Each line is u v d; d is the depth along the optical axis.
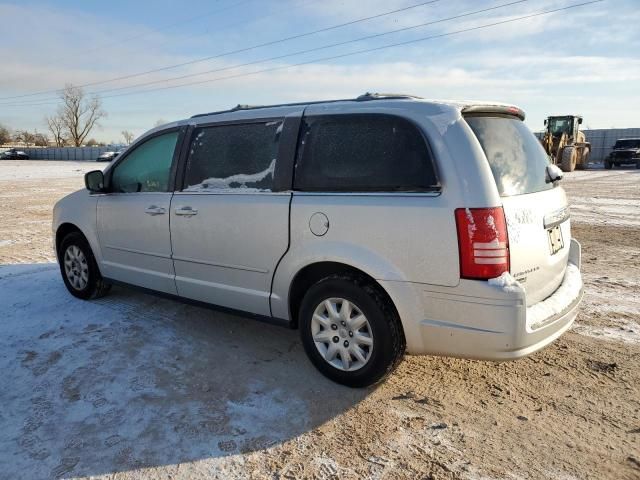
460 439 2.82
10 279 6.02
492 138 3.09
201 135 4.08
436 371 3.62
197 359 3.83
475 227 2.77
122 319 4.66
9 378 3.53
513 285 2.75
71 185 22.11
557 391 3.32
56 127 99.50
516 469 2.57
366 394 3.31
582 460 2.63
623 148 31.88
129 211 4.52
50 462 2.64
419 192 2.95
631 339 4.15
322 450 2.73
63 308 4.96
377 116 3.19
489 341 2.80
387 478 2.51
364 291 3.13
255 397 3.27
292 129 3.54
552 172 3.50
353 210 3.14
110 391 3.35
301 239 3.38
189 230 4.04
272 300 3.63
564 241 3.57
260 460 2.65
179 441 2.81
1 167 42.72
